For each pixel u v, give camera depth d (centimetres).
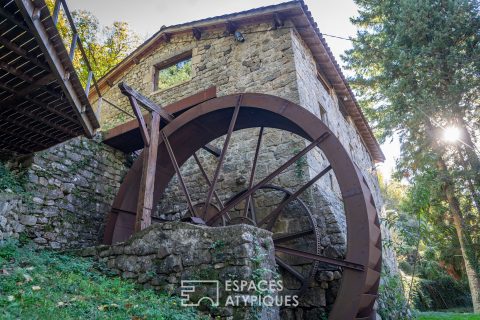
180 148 607
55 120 497
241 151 675
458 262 1293
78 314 252
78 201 608
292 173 597
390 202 1708
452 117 921
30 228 517
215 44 802
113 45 1518
